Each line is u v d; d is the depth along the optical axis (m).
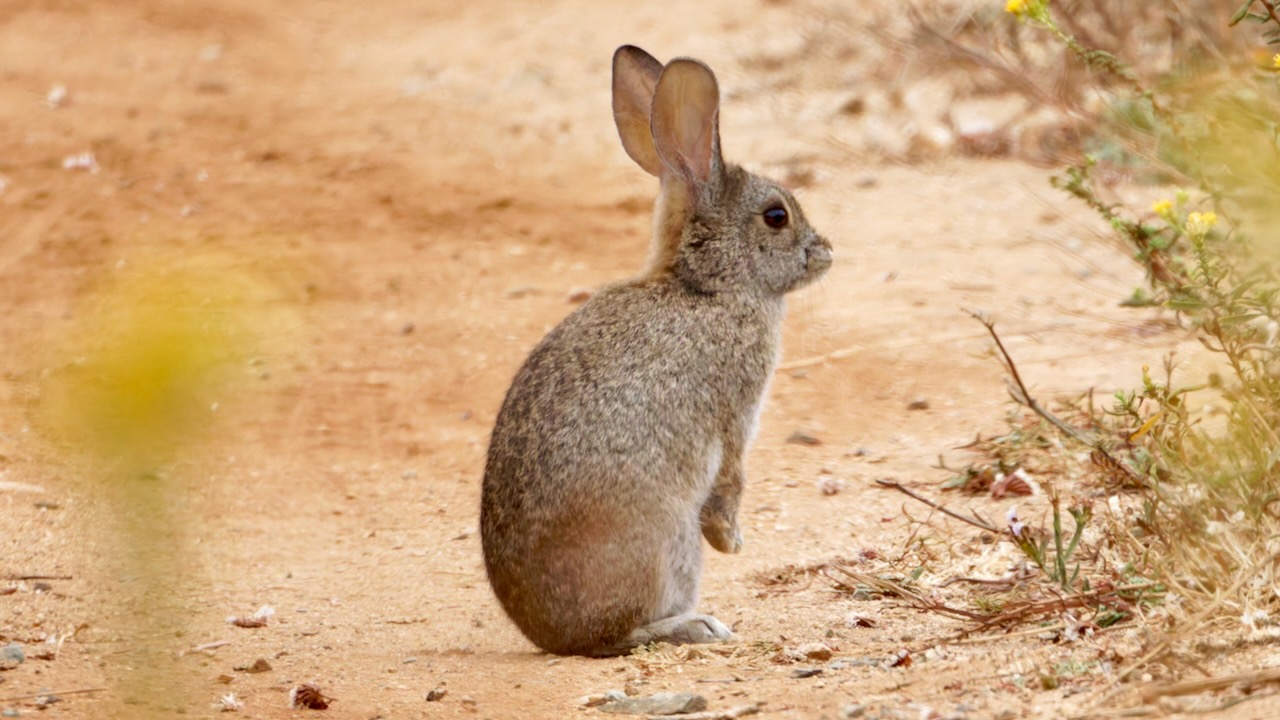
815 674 7.98
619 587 9.04
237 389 14.97
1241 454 8.53
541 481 9.02
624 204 20.59
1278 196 9.45
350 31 29.39
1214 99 12.20
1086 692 6.80
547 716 7.70
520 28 28.22
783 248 10.06
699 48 25.47
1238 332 9.24
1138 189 18.05
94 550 11.46
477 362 16.20
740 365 9.79
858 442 13.51
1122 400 9.30
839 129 22.00
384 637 9.88
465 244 19.47
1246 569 7.54
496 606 10.57
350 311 17.52
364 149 22.92
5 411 14.77
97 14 30.42
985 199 19.41
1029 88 19.12
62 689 8.48
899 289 17.06
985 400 14.07
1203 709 6.26
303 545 12.20
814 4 25.97
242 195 21.22
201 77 26.81
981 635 8.42
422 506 13.03
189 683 8.63
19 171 22.25
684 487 9.38
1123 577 8.32
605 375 9.23
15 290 18.20
